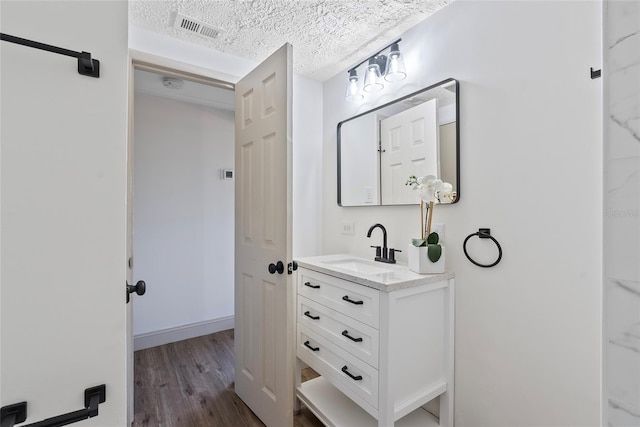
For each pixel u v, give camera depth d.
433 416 1.57
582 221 1.10
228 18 1.64
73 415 0.55
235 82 2.03
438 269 1.43
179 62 1.83
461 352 1.46
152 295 2.66
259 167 1.70
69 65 0.56
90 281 0.58
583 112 1.09
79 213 0.57
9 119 0.52
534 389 1.21
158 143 2.71
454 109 1.49
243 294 1.86
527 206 1.24
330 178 2.35
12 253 0.52
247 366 1.82
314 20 1.66
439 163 1.56
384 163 1.88
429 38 1.63
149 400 1.87
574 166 1.11
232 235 3.08
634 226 0.33
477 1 1.42
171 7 1.55
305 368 2.28
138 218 2.61
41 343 0.54
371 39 1.84
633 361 0.33
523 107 1.25
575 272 1.11
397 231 1.82
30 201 0.54
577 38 1.11
